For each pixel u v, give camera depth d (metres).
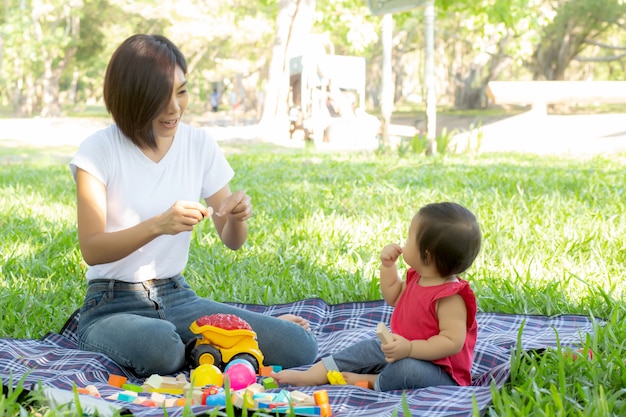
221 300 4.52
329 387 2.96
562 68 36.94
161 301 3.43
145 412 2.44
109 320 3.28
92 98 70.75
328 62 20.33
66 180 10.97
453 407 2.54
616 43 45.84
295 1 22.11
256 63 39.16
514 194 8.18
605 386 2.76
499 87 19.09
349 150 17.72
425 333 3.03
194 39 35.06
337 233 6.29
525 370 2.89
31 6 39.09
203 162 3.59
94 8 43.91
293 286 4.77
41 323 4.04
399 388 2.97
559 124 21.91
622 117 22.91
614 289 4.33
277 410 2.47
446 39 44.69
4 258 5.44
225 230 3.63
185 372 3.27
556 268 5.02
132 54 3.18
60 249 5.78
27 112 46.72
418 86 72.50
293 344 3.37
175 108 3.25
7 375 2.94
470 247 2.99
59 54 41.72
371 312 4.13
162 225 3.07
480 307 4.33
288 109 23.23
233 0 37.12
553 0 33.78
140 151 3.38
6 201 8.47
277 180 10.78
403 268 5.12
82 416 2.37
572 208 7.27
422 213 3.06
